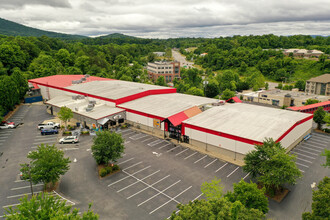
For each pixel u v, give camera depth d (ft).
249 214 77.61
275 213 104.73
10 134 201.36
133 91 259.39
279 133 151.84
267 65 611.06
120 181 130.41
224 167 144.97
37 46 561.43
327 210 79.61
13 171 141.18
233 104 229.45
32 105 306.96
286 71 606.96
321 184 94.94
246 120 176.86
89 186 125.80
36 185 127.24
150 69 600.39
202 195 117.08
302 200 114.01
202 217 72.95
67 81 334.65
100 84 302.45
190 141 179.83
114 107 233.35
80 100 260.21
